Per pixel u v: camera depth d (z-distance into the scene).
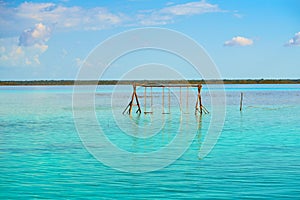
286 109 50.72
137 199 13.64
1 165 18.27
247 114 44.31
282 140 25.36
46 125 34.31
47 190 14.59
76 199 13.71
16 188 14.85
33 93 107.75
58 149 22.42
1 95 94.00
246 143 24.33
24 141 25.27
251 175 16.25
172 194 14.08
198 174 16.56
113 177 16.27
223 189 14.50
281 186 14.74
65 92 115.38
